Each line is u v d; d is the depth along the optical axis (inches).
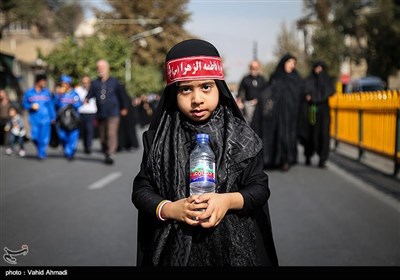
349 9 1872.5
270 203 323.6
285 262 213.0
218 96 101.5
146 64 2383.1
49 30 1653.5
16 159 575.8
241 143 99.7
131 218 287.4
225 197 94.2
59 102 565.9
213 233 97.4
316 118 482.6
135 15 2384.4
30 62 1694.1
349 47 1908.2
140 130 1264.8
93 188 377.4
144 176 104.0
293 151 470.0
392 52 1451.8
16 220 282.2
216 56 101.2
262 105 466.6
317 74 483.2
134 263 211.3
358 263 212.7
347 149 642.8
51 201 331.0
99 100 521.0
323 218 285.9
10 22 1473.9
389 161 508.1
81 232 258.7
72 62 1177.4
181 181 98.8
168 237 98.9
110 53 1413.6
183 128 102.1
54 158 583.5
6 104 776.9
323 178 421.4
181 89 100.4
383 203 324.2
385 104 462.6
